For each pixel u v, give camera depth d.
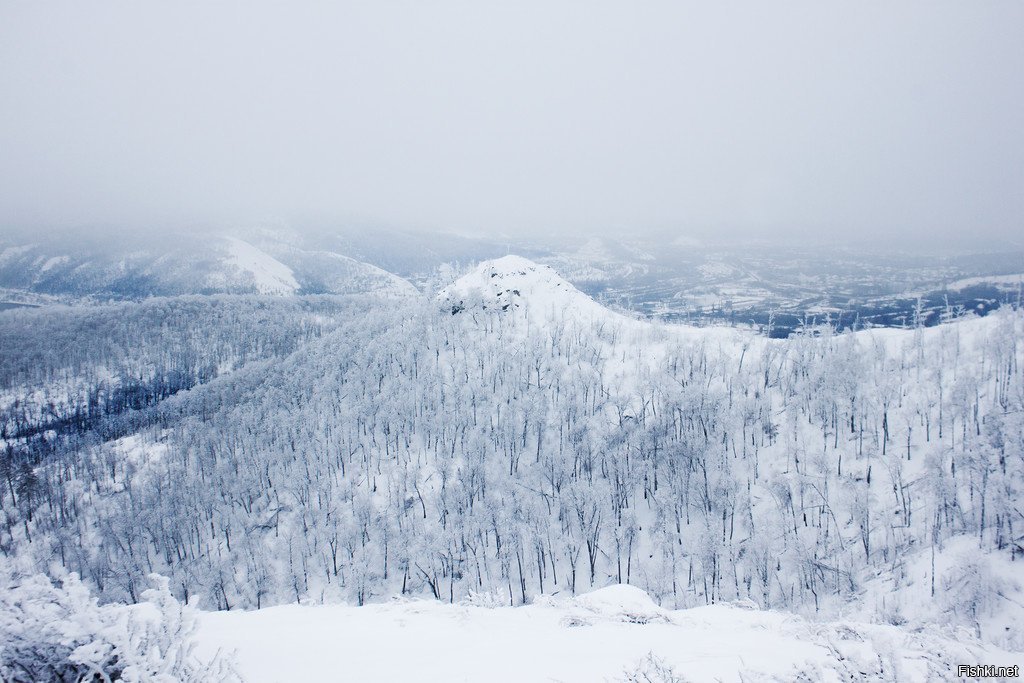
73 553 89.19
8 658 8.80
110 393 199.75
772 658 12.37
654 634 15.44
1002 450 61.03
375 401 118.56
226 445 115.56
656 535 79.31
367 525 86.88
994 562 49.56
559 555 80.50
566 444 98.00
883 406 81.88
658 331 131.75
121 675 8.72
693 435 89.56
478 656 13.12
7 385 196.88
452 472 96.81
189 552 90.44
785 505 75.81
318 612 21.39
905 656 12.29
